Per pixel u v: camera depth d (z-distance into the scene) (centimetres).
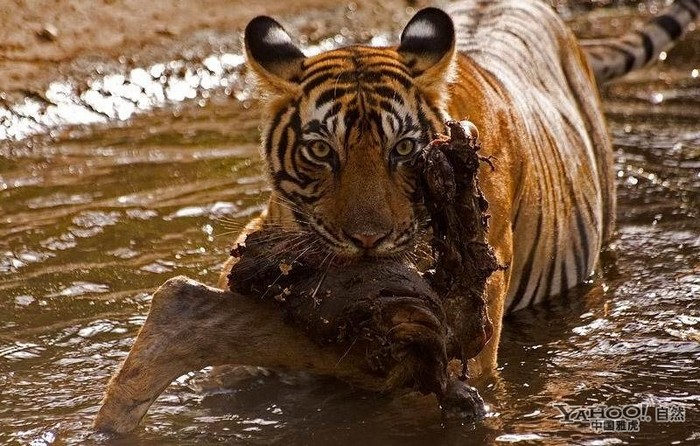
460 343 833
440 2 2192
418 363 816
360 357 855
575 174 1199
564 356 1054
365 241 841
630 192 1441
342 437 907
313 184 894
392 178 880
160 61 1852
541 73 1227
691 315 1128
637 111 1733
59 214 1370
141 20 1964
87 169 1514
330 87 899
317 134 894
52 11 1927
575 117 1252
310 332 823
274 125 924
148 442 892
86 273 1222
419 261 896
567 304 1164
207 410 947
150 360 847
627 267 1244
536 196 1109
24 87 1730
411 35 937
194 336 847
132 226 1334
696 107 1745
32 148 1595
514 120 1075
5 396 982
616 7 2306
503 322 1129
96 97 1744
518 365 1037
